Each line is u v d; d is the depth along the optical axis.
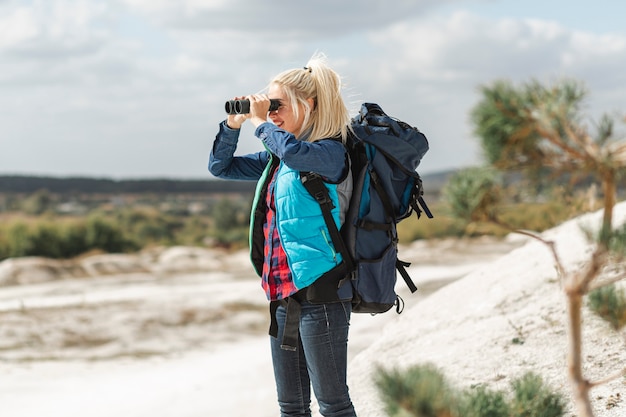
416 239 29.27
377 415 4.45
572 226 7.69
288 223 3.05
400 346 6.17
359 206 3.08
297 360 3.35
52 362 9.24
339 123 3.18
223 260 25.72
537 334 5.25
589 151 1.57
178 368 8.57
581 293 1.79
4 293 17.31
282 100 3.20
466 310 6.53
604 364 4.36
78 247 29.11
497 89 1.63
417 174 3.17
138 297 15.16
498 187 1.72
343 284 3.05
